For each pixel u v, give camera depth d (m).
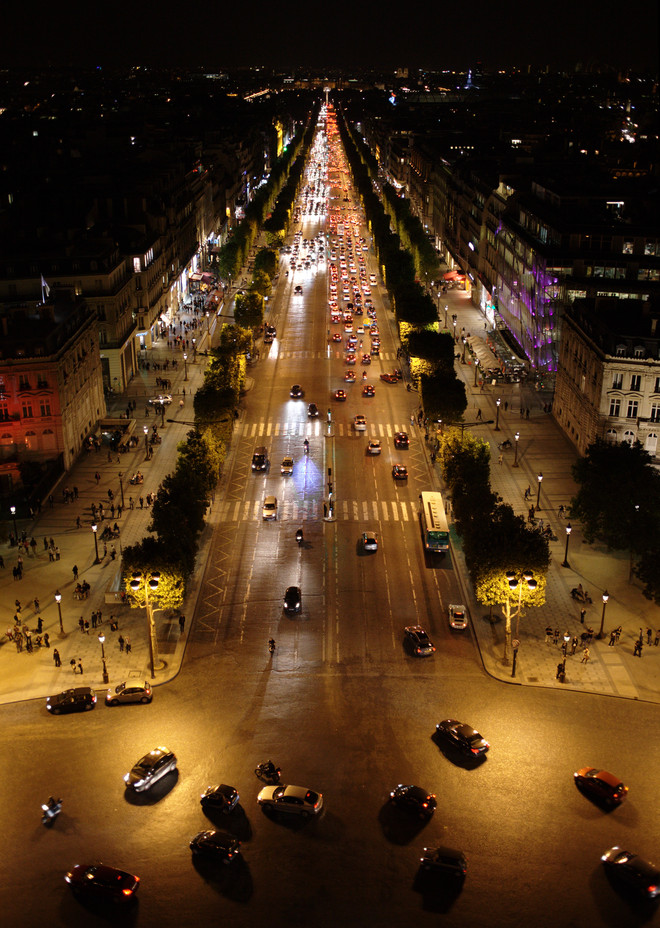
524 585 109.56
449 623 117.00
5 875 77.56
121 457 170.25
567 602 121.81
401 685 104.00
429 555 135.00
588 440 163.25
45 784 88.06
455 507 133.38
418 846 80.06
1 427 156.38
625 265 195.50
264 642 113.06
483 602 113.69
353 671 106.81
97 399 183.75
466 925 72.19
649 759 91.50
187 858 79.06
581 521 132.75
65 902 74.94
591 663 108.56
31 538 140.12
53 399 157.00
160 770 87.75
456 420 170.50
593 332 162.75
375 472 165.12
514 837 81.06
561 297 195.38
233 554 135.50
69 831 82.25
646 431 153.50
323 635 114.56
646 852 79.75
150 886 76.19
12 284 177.62
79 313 176.12
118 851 79.88
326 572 130.25
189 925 72.44
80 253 197.00
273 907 74.00
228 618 118.56
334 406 198.75
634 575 126.75
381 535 141.62
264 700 101.25
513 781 88.06
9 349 153.38
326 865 78.06
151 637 105.31
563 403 182.50
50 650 111.88
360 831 81.69
